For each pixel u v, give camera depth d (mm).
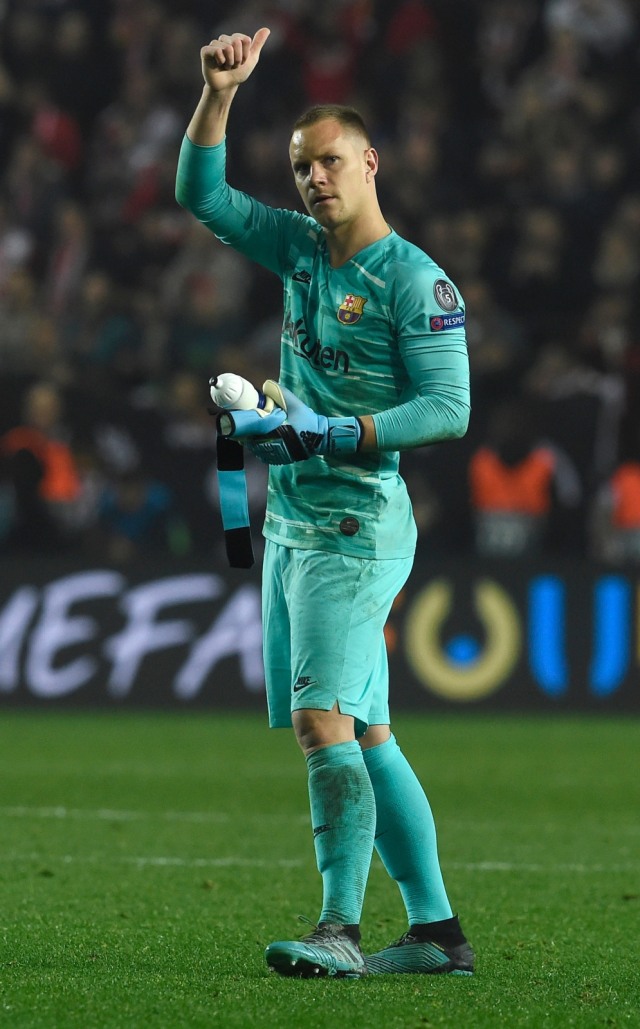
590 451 50375
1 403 52469
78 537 49219
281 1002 13258
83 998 13383
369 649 14875
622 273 57094
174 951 16047
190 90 64000
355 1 64312
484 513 49500
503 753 37562
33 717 44156
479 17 64625
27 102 65375
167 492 50094
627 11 63969
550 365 51500
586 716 45656
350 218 14875
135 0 65875
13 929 17219
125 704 45500
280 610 15203
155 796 30406
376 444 14422
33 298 57969
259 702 45594
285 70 63375
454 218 58062
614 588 45969
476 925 18359
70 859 22938
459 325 14828
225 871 22141
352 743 14680
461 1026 12594
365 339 14914
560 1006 13570
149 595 45750
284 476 15117
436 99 62219
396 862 15242
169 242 59469
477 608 45781
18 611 45562
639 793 31562
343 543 14797
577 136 60594
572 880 21844
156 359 55250
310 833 26109
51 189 61188
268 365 54781
